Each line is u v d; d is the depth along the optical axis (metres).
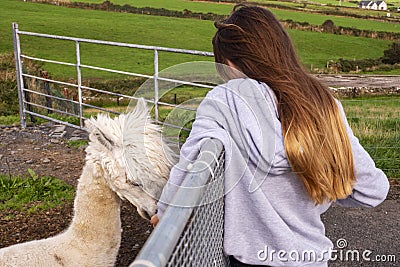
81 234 2.93
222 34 1.84
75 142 8.39
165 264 0.89
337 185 1.71
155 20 56.94
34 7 54.47
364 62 47.62
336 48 52.66
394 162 7.06
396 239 5.04
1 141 8.45
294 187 1.76
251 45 1.77
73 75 29.44
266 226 1.72
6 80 15.59
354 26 62.56
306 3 76.12
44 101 11.78
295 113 1.65
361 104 9.62
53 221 5.31
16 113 14.44
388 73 45.69
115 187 2.69
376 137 7.60
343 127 1.75
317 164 1.64
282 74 1.74
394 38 58.34
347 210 5.69
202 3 68.44
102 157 2.69
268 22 1.82
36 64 16.44
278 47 1.80
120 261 4.46
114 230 2.96
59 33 45.53
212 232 1.49
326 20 62.69
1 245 4.71
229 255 1.84
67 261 2.89
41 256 2.89
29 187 6.16
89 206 2.89
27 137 8.76
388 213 5.64
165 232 0.97
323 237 1.84
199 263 1.27
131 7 60.25
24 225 5.19
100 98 18.30
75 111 11.94
